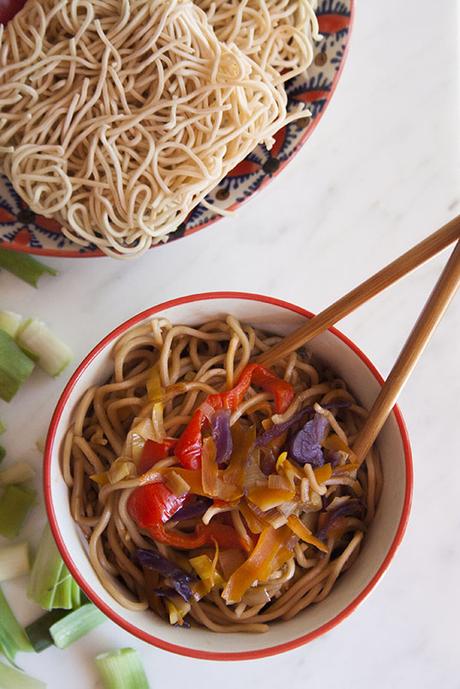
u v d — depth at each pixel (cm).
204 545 51
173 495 50
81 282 60
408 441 51
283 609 52
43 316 59
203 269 60
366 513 53
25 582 57
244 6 60
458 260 45
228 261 60
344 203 61
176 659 57
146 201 57
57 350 58
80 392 52
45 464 50
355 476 53
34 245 57
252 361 54
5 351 57
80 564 50
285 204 61
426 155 62
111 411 53
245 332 54
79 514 52
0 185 58
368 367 52
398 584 58
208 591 50
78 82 57
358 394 54
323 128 62
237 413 52
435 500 59
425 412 60
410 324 60
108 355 53
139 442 51
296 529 51
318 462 51
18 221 57
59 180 57
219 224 60
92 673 57
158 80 57
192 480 50
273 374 53
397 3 63
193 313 53
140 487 50
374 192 61
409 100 62
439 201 62
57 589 56
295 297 60
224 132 57
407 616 58
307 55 59
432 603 58
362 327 60
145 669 57
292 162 61
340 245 61
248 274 60
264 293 60
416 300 61
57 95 57
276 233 61
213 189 59
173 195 57
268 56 60
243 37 60
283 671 57
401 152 62
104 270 60
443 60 63
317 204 61
